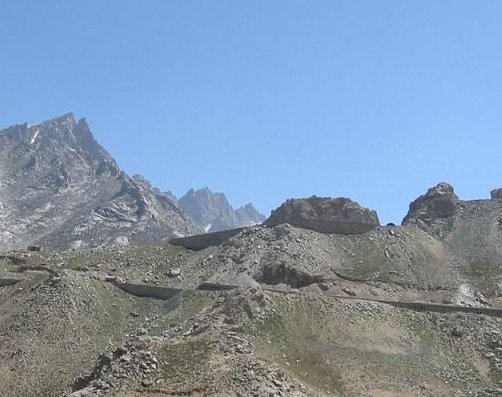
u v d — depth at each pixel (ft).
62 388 579.89
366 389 511.40
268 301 588.09
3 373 608.19
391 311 631.97
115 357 500.74
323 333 574.15
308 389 476.95
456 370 565.12
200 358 485.97
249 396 438.40
